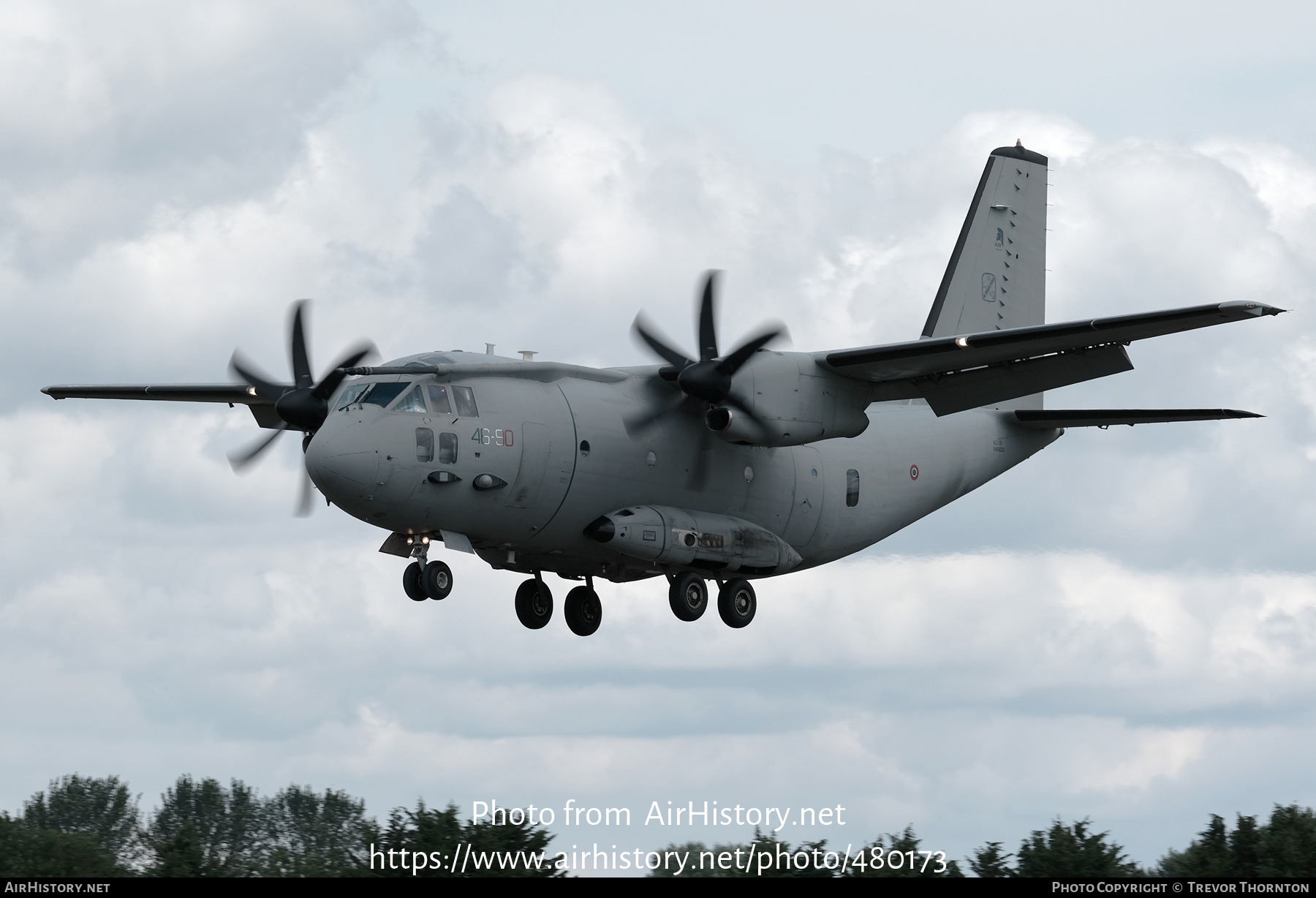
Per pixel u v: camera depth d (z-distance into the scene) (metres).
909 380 88.88
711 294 85.62
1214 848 62.75
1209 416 96.19
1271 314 74.12
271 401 89.56
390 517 79.12
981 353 83.75
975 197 109.69
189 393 94.38
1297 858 60.97
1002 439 107.88
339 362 81.50
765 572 93.44
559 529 85.25
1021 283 111.81
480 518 81.69
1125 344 82.31
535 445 81.88
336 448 76.19
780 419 85.81
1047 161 113.44
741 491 91.94
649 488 87.31
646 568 90.25
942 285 108.12
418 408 78.38
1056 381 86.31
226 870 60.78
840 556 101.94
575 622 95.12
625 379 88.44
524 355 87.00
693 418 89.62
